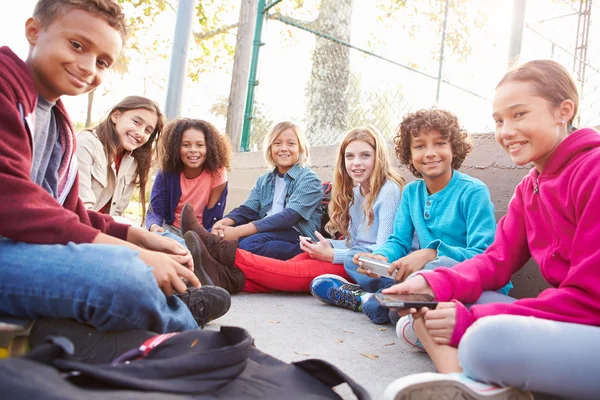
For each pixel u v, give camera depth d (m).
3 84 1.11
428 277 1.30
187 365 0.82
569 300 1.03
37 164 1.27
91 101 10.92
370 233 2.47
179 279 1.16
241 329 0.97
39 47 1.23
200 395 0.81
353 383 0.86
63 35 1.22
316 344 1.56
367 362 1.40
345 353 1.48
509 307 1.08
